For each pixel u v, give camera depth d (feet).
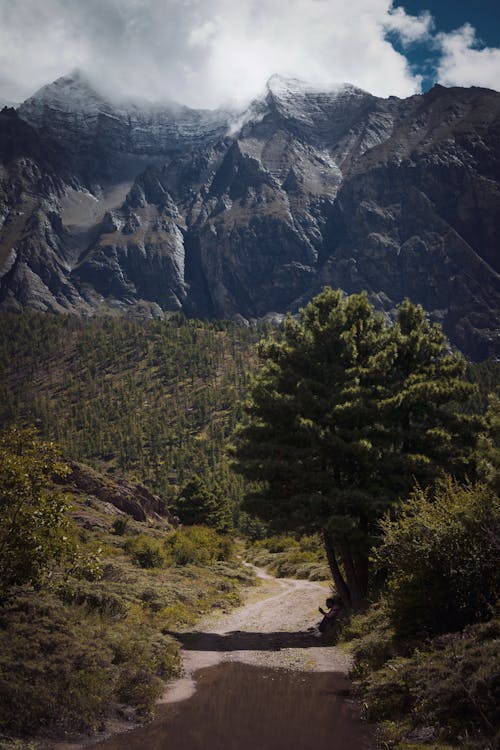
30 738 28.30
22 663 31.17
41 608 37.83
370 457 67.15
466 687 27.48
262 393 72.59
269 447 70.33
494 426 46.19
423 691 29.19
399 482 67.56
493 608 35.09
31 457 36.55
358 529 66.08
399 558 41.93
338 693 38.32
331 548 70.28
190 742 29.40
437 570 39.40
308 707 35.24
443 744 26.23
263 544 227.81
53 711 30.04
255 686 40.19
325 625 59.93
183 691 38.91
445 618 39.14
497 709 26.16
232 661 48.01
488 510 38.68
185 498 253.85
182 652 50.75
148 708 34.19
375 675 36.24
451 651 31.14
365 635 49.55
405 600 40.22
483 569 37.45
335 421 69.51
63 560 38.63
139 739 29.89
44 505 35.96
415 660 33.68
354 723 32.32
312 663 46.85
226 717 33.42
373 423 72.08
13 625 34.50
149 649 42.80
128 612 54.34
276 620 69.62
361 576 69.92
